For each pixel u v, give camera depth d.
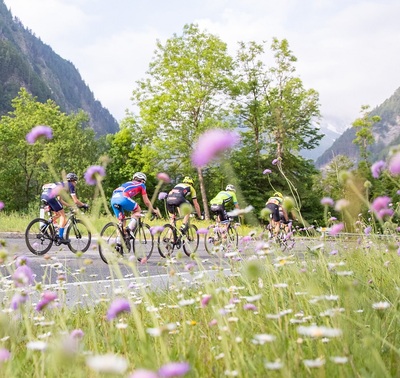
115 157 54.00
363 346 2.30
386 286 4.03
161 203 46.66
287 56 40.69
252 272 2.20
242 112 38.91
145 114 34.69
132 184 9.67
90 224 2.29
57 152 50.94
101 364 1.15
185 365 1.24
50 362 2.14
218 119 34.06
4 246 3.24
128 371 2.07
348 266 4.56
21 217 22.00
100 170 2.48
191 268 3.77
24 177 53.09
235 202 11.74
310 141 41.81
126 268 7.95
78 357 1.96
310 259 4.69
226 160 1.49
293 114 39.28
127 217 9.76
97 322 3.54
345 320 2.57
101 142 63.94
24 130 53.84
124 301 2.07
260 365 2.07
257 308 2.90
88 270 7.96
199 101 34.72
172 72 34.28
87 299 4.45
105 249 2.27
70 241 11.11
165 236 10.34
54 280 6.86
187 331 2.93
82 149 52.31
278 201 9.48
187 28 35.44
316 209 34.81
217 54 35.28
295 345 2.23
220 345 2.58
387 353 2.41
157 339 2.61
